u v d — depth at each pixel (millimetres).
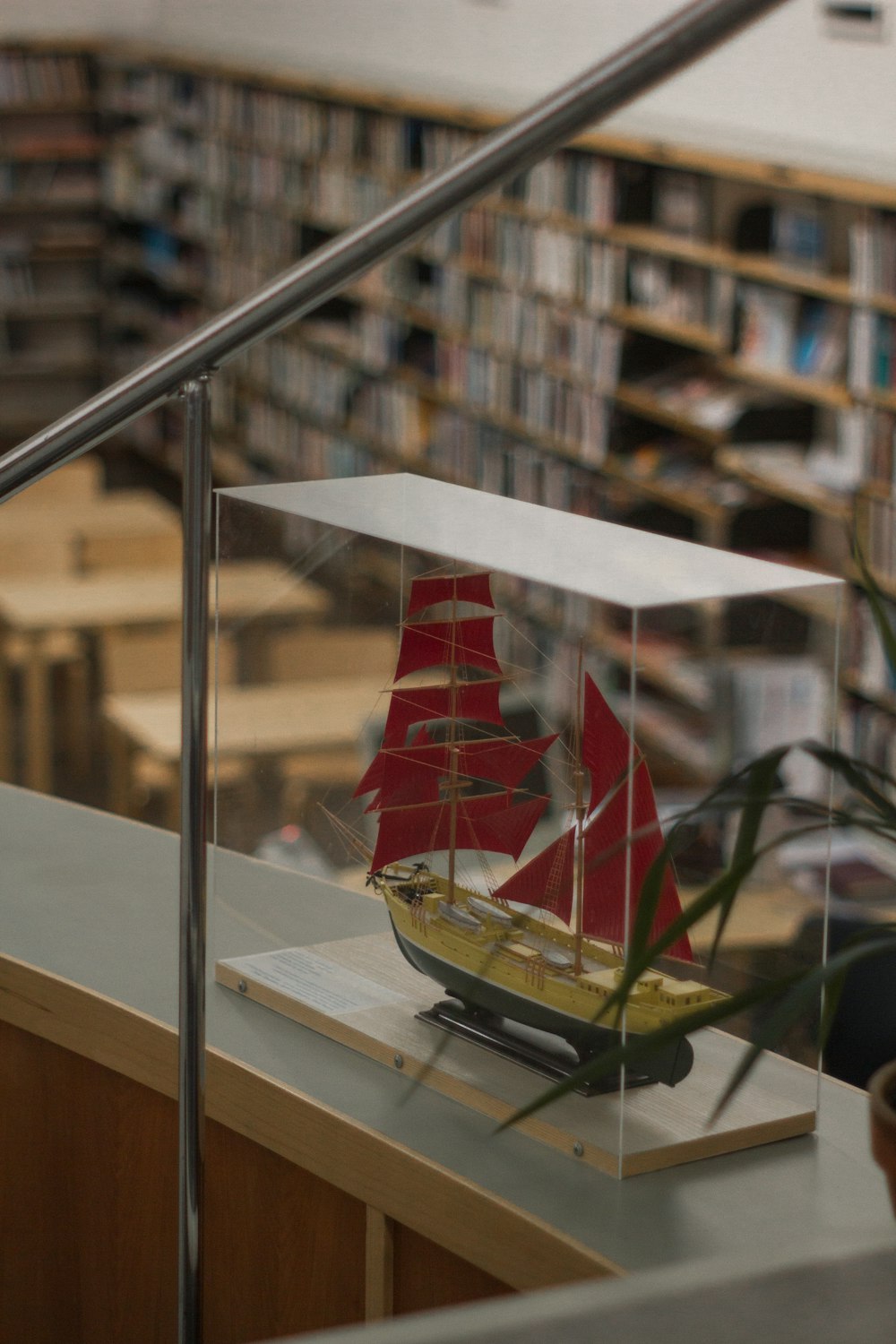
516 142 1097
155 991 1646
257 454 8664
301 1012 1553
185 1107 1444
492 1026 1364
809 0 4777
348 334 7754
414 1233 1344
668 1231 1190
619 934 1223
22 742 6391
